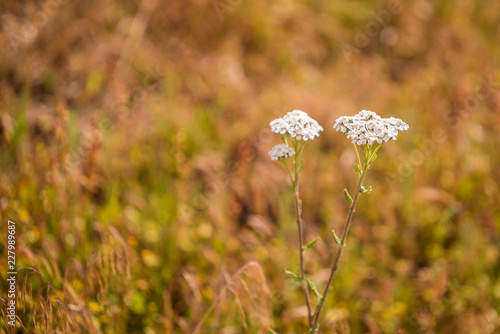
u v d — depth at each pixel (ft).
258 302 3.68
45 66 5.32
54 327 3.45
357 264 4.17
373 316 3.98
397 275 4.17
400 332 3.59
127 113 4.60
